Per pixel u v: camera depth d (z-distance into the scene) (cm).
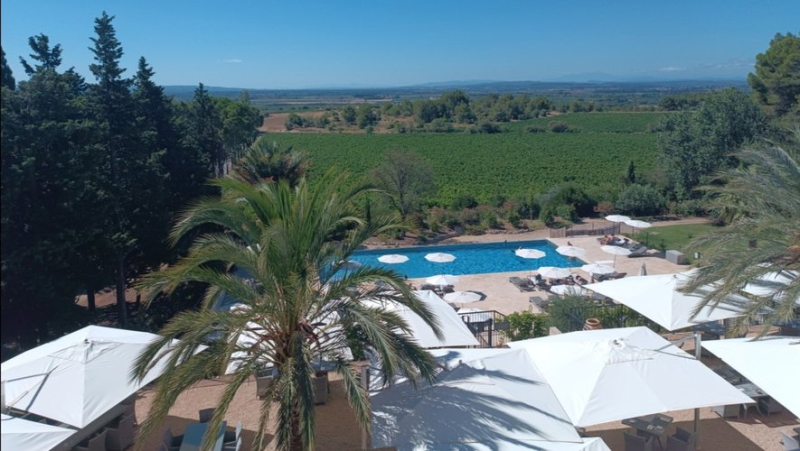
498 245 3225
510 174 6050
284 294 928
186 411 1307
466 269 2812
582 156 7756
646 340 1169
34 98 1491
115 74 1944
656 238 3197
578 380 1009
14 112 1398
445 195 4556
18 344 1508
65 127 1516
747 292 1434
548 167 6625
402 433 864
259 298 966
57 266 1536
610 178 5631
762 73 3978
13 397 962
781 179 1360
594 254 2895
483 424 876
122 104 1964
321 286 993
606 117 14588
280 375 891
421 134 11694
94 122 1703
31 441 854
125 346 1118
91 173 1631
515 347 1167
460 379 977
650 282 1594
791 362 1044
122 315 1909
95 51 1928
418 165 3578
